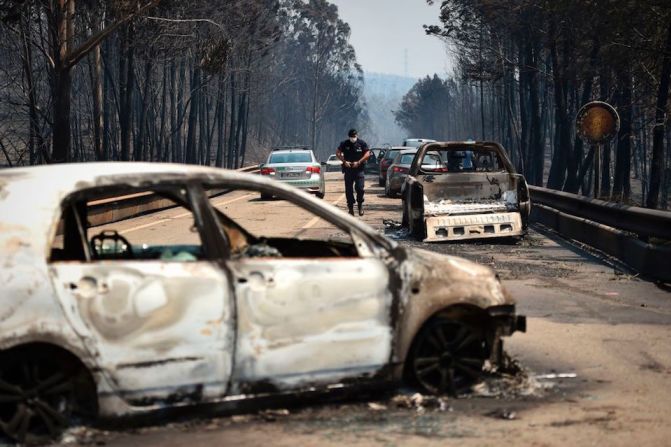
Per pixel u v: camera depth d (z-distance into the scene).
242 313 7.84
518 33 76.25
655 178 45.62
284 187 8.41
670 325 12.77
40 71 55.34
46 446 7.24
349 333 8.27
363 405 8.54
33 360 7.25
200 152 120.38
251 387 7.90
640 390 9.28
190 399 7.68
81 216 8.46
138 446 7.29
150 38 65.50
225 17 94.62
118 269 7.48
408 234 25.95
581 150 68.25
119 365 7.41
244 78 126.00
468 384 9.09
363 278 8.36
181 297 7.63
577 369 10.12
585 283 17.16
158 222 30.89
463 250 22.62
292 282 8.05
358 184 32.62
